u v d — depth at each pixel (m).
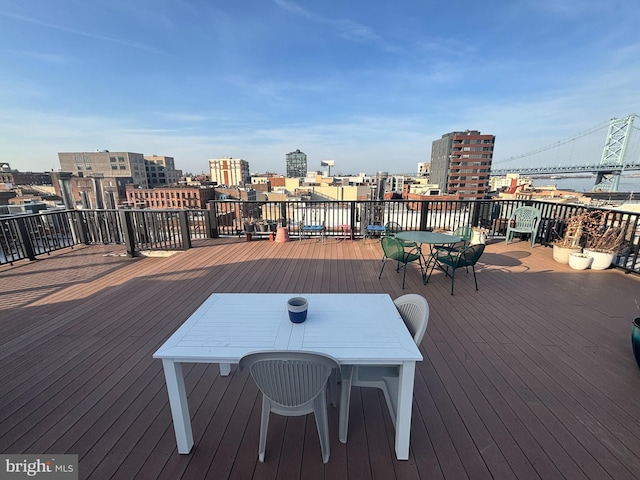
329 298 1.81
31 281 4.01
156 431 1.58
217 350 1.29
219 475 1.34
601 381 1.93
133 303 3.25
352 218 6.59
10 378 2.02
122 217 5.32
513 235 6.31
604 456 1.40
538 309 3.01
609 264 4.26
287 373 1.21
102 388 1.92
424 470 1.36
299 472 1.35
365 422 1.64
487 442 1.49
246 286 3.76
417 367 2.10
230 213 7.23
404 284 3.76
